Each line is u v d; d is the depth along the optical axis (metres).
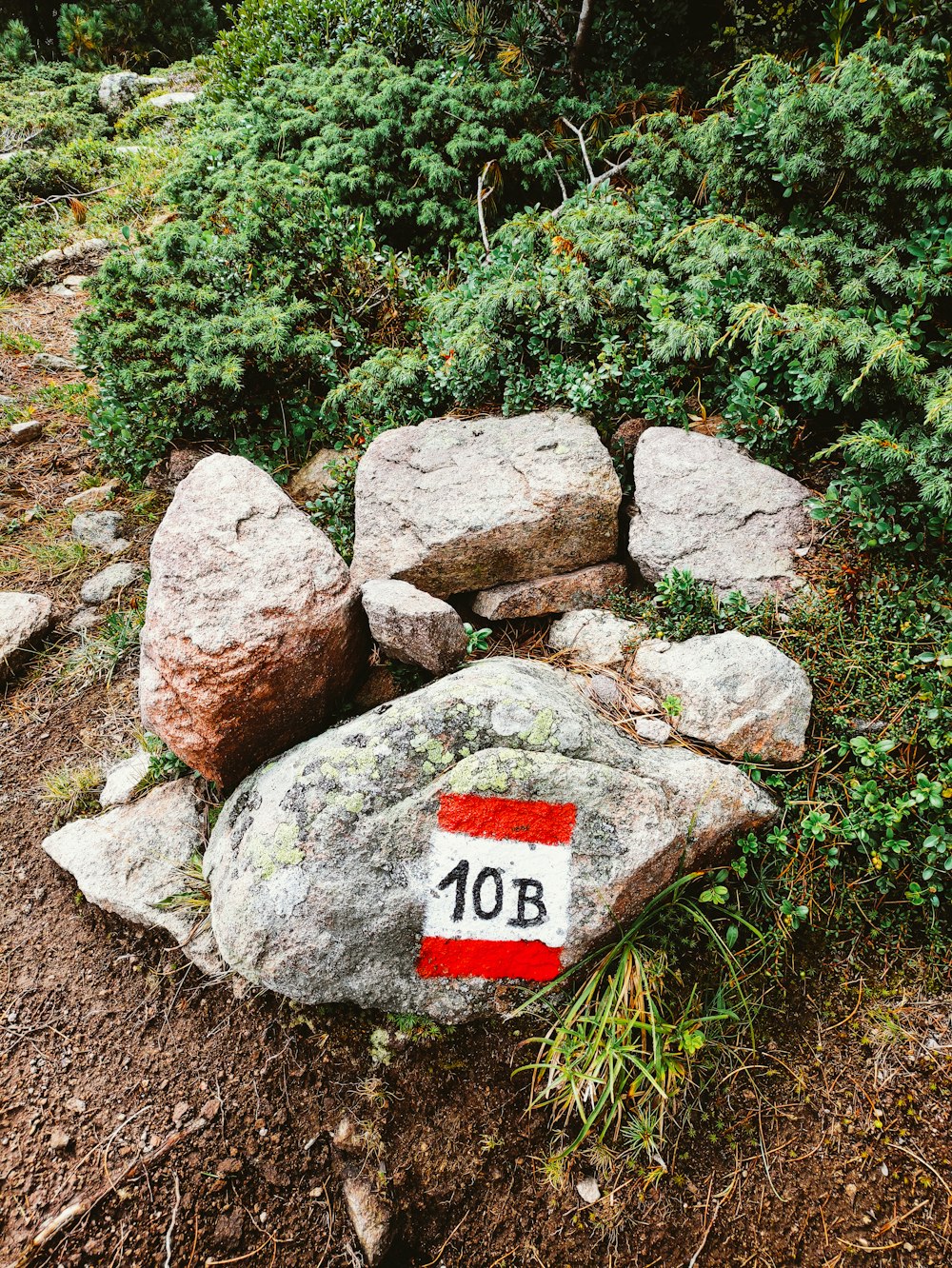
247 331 3.69
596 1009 2.37
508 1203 2.28
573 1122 2.36
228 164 5.32
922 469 2.68
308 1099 2.34
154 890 2.62
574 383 3.32
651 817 2.34
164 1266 2.13
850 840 2.49
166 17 11.02
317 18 6.43
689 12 5.38
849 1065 2.39
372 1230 2.18
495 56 5.26
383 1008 2.37
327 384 3.93
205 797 2.86
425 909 2.31
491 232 4.97
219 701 2.43
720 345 3.28
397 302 4.12
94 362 4.11
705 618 2.87
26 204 7.19
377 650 2.93
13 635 3.43
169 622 2.47
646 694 2.82
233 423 3.96
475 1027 2.43
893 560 2.84
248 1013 2.45
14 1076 2.38
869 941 2.54
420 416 3.67
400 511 3.09
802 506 3.04
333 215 4.34
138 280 3.92
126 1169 2.22
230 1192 2.23
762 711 2.59
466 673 2.54
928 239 3.07
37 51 11.02
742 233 3.25
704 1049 2.41
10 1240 2.12
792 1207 2.24
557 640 3.07
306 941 2.25
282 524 2.68
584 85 5.34
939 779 2.48
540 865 2.33
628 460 3.38
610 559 3.23
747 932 2.54
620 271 3.40
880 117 3.04
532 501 2.98
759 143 3.40
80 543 3.92
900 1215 2.20
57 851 2.73
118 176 7.58
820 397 2.94
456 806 2.30
